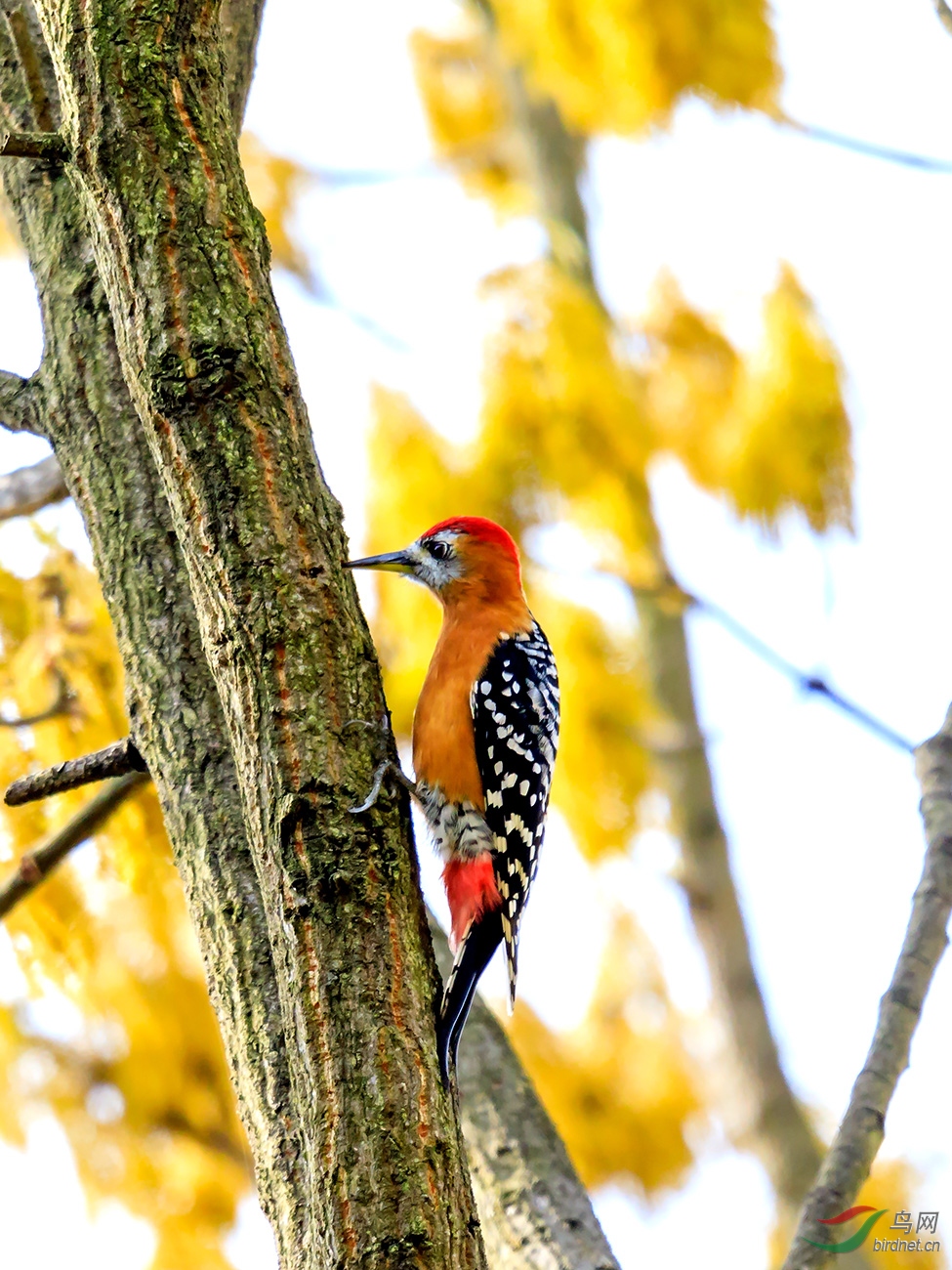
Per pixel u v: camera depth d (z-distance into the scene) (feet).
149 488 25.34
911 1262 41.81
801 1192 56.08
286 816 21.58
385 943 21.33
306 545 22.86
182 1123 37.52
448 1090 21.18
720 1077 60.18
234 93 30.68
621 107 44.60
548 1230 27.71
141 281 23.02
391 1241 19.36
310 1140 20.27
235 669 22.38
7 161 28.50
